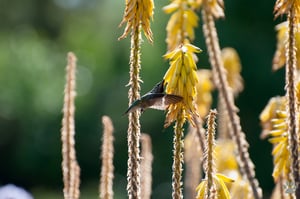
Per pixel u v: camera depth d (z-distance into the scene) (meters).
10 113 40.03
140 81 5.97
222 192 5.94
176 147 5.79
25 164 40.03
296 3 6.28
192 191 9.70
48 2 48.09
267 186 28.12
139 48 5.98
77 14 47.31
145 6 5.96
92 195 36.22
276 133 7.13
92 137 38.34
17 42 42.50
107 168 7.49
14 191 10.45
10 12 47.91
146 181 8.16
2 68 40.28
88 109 38.50
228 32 30.41
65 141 7.54
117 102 38.06
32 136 40.00
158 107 5.48
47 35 48.38
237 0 30.31
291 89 6.36
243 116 29.94
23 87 40.19
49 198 37.97
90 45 41.56
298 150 6.38
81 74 39.06
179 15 8.52
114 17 40.66
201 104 9.67
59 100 40.25
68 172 7.54
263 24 30.34
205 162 6.03
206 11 8.38
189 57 5.73
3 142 40.12
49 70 41.00
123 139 37.00
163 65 33.94
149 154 8.19
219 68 8.34
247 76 30.22
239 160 8.19
